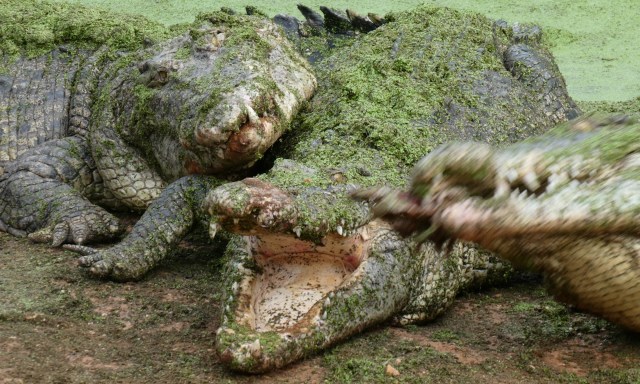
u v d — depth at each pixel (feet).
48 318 17.85
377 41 27.53
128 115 25.20
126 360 16.38
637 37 39.45
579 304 15.02
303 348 16.01
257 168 23.52
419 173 12.04
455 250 19.65
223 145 21.45
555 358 16.90
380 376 15.83
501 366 16.49
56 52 29.32
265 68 23.36
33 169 25.13
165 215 21.61
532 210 12.09
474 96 24.66
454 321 19.08
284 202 15.33
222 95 21.57
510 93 25.81
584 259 13.44
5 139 27.12
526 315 19.26
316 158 20.29
